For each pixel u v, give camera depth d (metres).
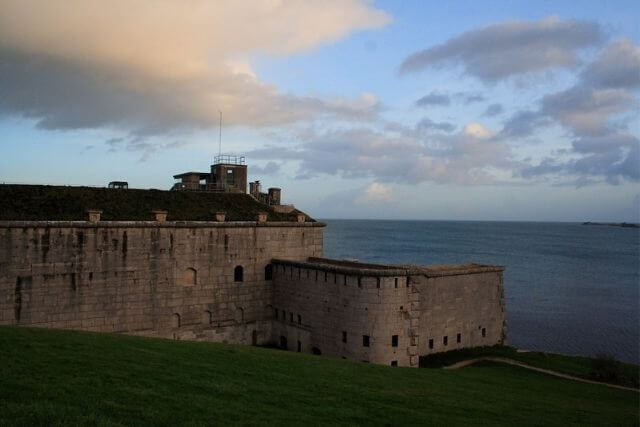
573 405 37.00
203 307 56.31
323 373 34.22
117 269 51.03
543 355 59.94
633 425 32.28
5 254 45.59
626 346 81.19
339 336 51.56
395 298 49.47
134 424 19.75
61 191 53.88
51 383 23.22
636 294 131.25
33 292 46.81
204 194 63.78
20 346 28.98
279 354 39.12
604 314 105.56
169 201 58.97
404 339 49.88
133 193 58.28
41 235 47.19
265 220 60.81
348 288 50.62
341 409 26.30
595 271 180.12
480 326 62.00
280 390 28.19
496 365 53.56
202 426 20.50
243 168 77.31
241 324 58.97
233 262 58.31
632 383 50.22
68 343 31.38
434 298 56.19
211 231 56.75
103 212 52.09
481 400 33.59
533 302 118.62
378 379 35.16
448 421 26.95
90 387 23.41
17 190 51.72
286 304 58.97
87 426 18.69
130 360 29.56
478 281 61.81
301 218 64.00
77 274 48.94
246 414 23.05
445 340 57.47
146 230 52.59
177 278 54.59
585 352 77.19
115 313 50.97
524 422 29.27
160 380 26.47
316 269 54.50
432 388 35.09
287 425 22.42
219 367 31.23
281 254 62.03
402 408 28.19
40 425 18.23
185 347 36.09
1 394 21.00
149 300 52.84
